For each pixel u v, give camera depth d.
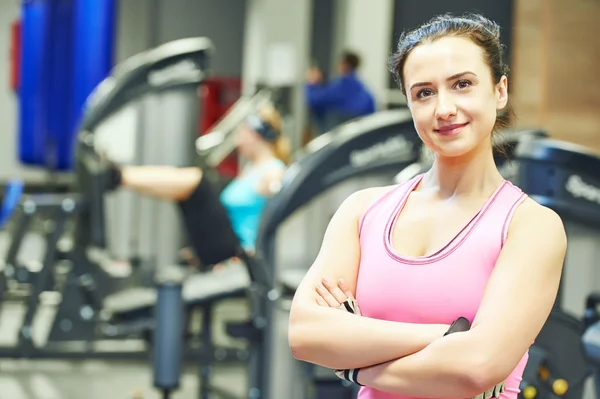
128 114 5.49
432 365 1.58
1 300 5.69
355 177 4.27
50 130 7.65
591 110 7.49
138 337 5.78
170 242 5.71
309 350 1.70
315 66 11.18
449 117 1.64
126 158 5.46
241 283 4.85
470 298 1.62
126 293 5.20
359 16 10.01
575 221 3.21
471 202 1.68
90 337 5.74
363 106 9.27
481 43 1.67
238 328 4.26
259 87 8.81
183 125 5.50
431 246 1.68
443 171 1.71
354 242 1.79
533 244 1.62
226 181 9.01
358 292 1.73
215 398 5.31
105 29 7.54
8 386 5.48
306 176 4.20
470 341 1.57
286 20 8.90
